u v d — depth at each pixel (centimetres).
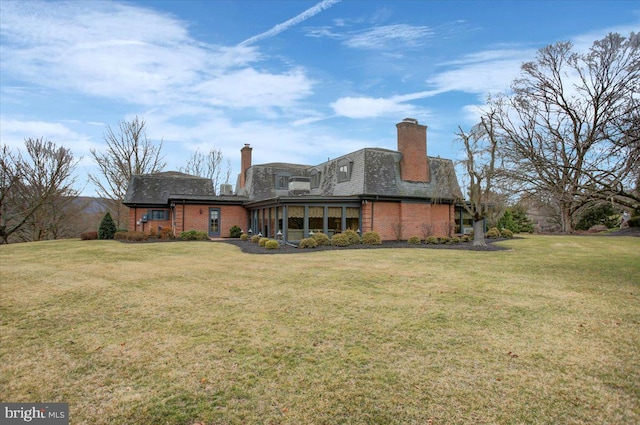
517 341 536
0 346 516
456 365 457
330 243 1908
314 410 360
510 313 668
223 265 1206
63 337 550
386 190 2212
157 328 589
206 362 465
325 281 935
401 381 416
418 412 357
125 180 3678
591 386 406
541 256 1510
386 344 522
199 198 2508
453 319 632
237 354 488
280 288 859
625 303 739
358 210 2212
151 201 2677
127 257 1416
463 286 884
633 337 552
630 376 429
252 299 762
